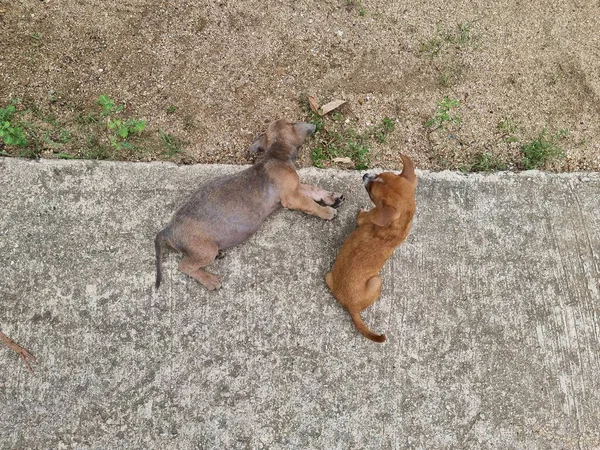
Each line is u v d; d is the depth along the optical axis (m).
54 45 1.50
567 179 1.38
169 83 1.48
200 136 1.42
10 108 1.38
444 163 1.41
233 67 1.50
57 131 1.41
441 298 1.27
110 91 1.46
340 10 1.57
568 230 1.33
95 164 1.36
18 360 1.21
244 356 1.22
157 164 1.37
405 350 1.23
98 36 1.52
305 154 1.41
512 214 1.34
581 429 1.19
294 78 1.50
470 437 1.18
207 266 1.29
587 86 1.50
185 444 1.17
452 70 1.51
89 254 1.28
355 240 1.19
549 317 1.26
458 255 1.30
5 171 1.34
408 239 1.31
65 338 1.23
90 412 1.18
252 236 1.31
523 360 1.23
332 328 1.24
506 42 1.54
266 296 1.26
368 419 1.19
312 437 1.18
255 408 1.19
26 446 1.16
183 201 1.33
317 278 1.28
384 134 1.44
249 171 1.25
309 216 1.33
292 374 1.21
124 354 1.22
